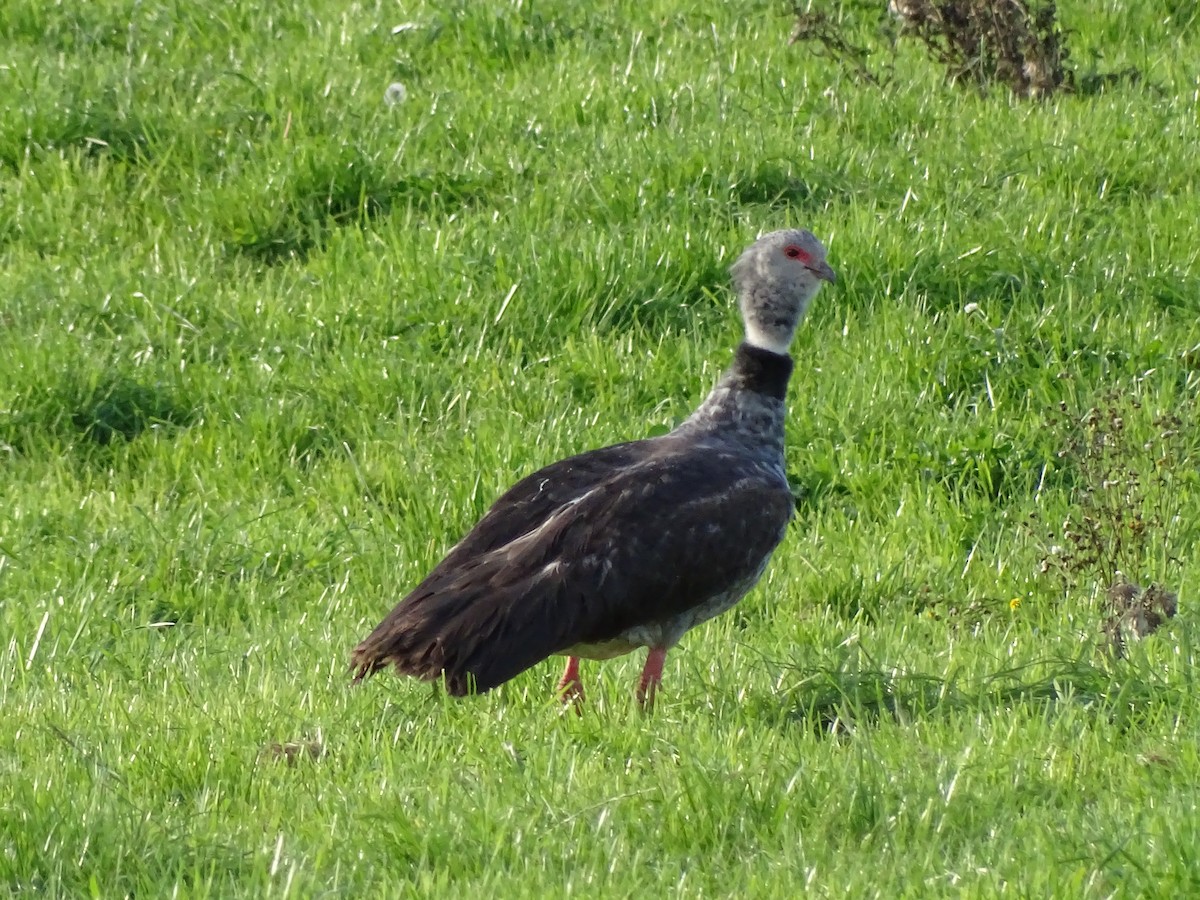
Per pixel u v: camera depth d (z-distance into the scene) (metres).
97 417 12.78
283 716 8.62
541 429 12.27
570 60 17.94
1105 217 15.00
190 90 16.98
